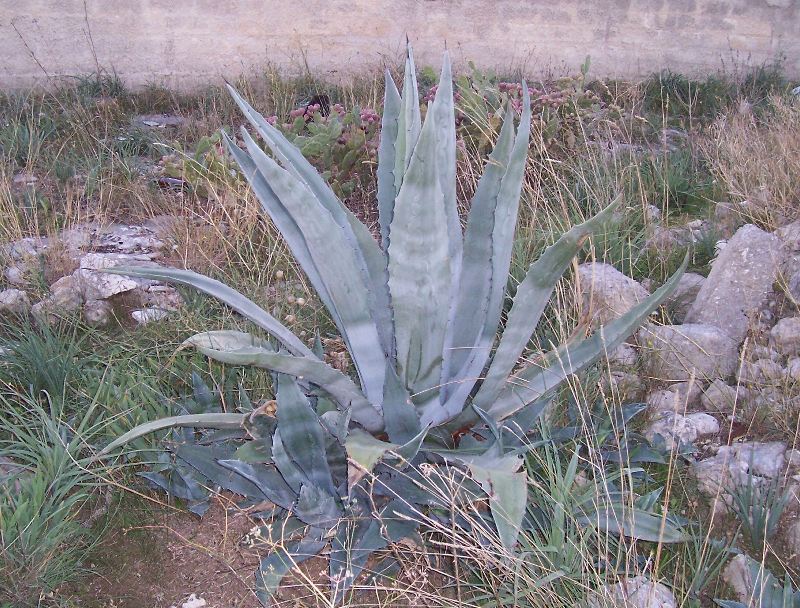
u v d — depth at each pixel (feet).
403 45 28.37
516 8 28.55
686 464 10.89
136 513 10.47
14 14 25.53
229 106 25.45
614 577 8.67
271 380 11.85
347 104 25.27
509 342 9.37
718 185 18.66
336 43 27.91
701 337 12.41
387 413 9.20
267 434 9.66
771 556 9.52
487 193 9.57
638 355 12.65
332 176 18.60
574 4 28.73
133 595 9.43
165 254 15.85
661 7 29.04
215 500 10.63
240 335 10.06
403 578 9.46
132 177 19.43
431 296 8.90
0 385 11.94
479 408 9.34
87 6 25.94
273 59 27.68
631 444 11.03
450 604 8.72
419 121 9.45
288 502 9.75
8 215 16.08
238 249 15.03
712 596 9.09
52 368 11.93
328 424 9.50
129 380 11.90
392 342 9.85
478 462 8.53
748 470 10.40
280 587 9.26
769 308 13.85
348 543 9.25
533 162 17.63
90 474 10.52
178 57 27.04
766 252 13.51
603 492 9.71
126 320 14.28
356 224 9.78
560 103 20.21
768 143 19.85
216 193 16.93
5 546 9.09
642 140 23.81
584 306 12.94
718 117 23.59
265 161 8.27
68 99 24.64
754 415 11.23
